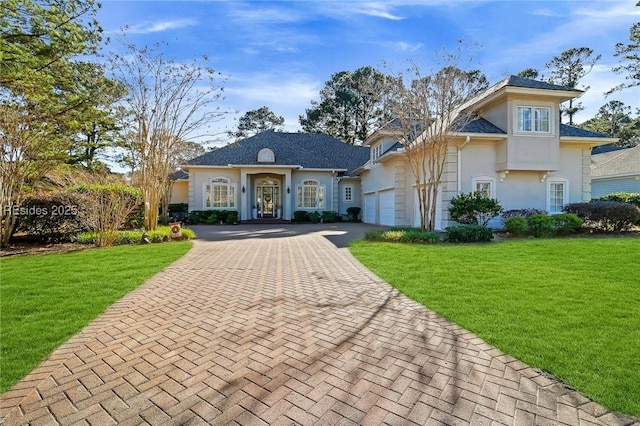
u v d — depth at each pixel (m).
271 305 5.11
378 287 6.01
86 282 6.27
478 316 4.39
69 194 11.92
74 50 14.55
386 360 3.35
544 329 3.91
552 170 14.57
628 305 4.61
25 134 10.94
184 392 2.86
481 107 15.59
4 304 4.98
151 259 8.61
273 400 2.72
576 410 2.53
